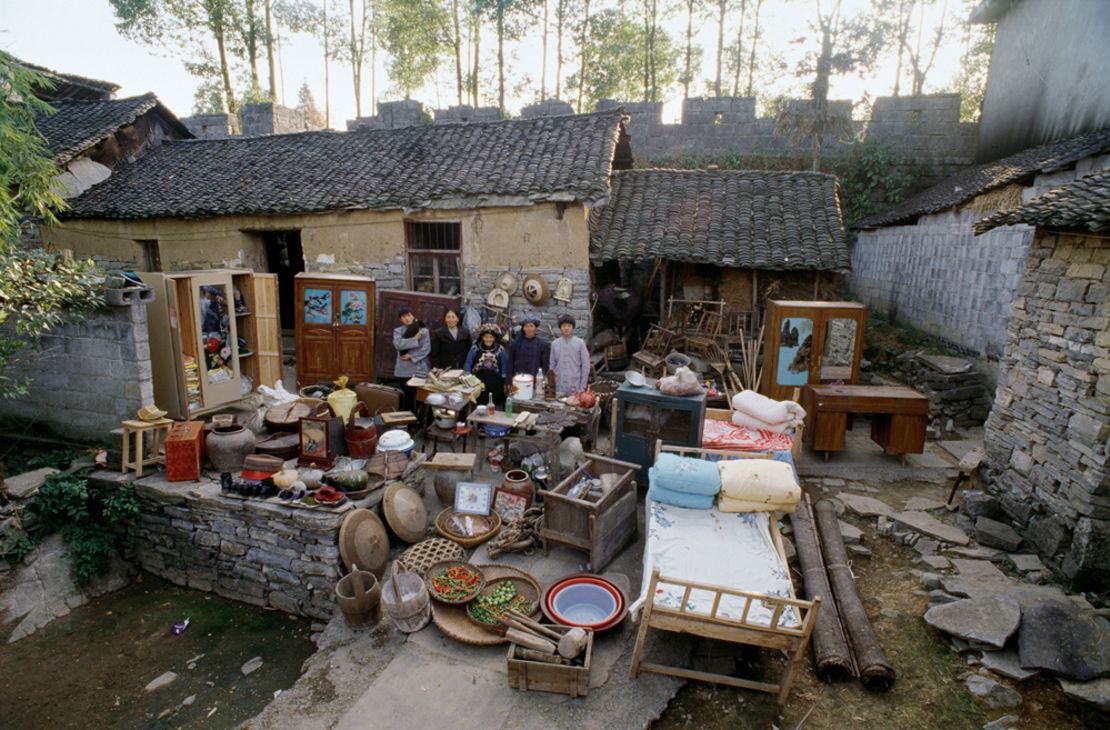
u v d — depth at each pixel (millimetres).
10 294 5766
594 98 21641
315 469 6133
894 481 7125
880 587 5285
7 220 6031
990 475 6586
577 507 5301
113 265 11188
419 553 5508
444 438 6934
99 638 5570
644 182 11133
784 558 4566
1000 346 9062
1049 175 8102
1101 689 3938
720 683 4227
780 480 4945
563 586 4887
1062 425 5449
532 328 7691
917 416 7219
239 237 10289
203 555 6137
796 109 13789
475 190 8969
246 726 4062
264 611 5902
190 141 12758
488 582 5066
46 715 4723
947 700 4125
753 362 9133
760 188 10695
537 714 3973
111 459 6559
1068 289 5469
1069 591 5008
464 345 8391
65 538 6137
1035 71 12281
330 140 11883
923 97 14953
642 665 4266
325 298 8984
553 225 8906
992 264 9312
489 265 9305
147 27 18031
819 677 4359
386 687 4242
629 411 6547
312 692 4316
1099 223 4617
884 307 13711
